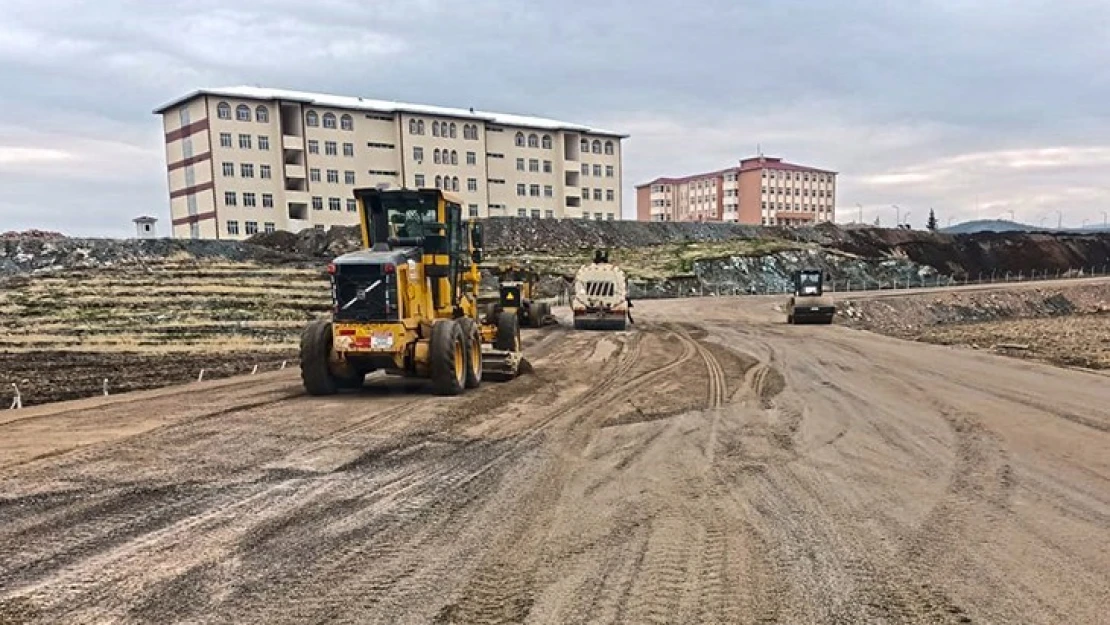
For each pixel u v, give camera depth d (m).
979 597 4.29
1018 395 11.42
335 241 46.47
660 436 8.55
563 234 61.44
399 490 6.36
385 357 11.07
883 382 12.91
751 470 7.06
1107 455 7.67
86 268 32.69
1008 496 6.25
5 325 21.75
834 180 111.44
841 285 56.88
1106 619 4.02
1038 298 50.59
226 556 4.86
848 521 5.60
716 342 20.94
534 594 4.29
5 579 4.49
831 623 3.95
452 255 13.01
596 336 23.23
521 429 8.90
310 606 4.13
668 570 4.65
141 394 11.82
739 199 109.62
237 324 22.75
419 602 4.18
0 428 8.95
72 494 6.21
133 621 3.95
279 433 8.60
